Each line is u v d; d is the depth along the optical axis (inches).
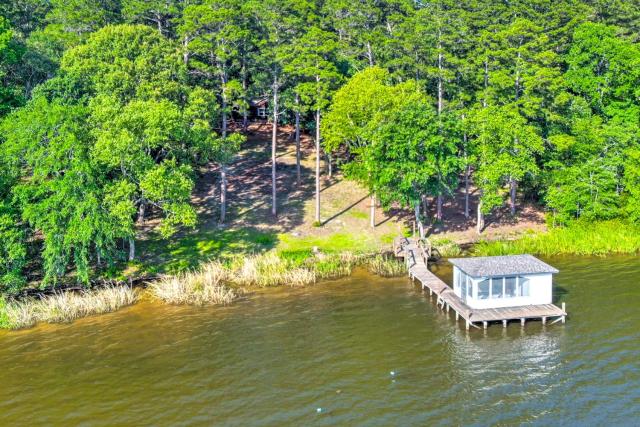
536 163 2549.2
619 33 3211.1
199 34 2549.2
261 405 1214.9
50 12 3070.9
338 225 2401.6
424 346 1462.8
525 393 1226.6
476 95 2482.8
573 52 2881.4
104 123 1860.2
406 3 2928.2
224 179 2347.4
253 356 1439.5
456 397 1219.9
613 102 2805.1
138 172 1886.1
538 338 1485.0
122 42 2255.2
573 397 1205.1
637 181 2305.6
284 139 3186.5
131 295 1809.8
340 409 1188.5
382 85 2311.8
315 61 2332.7
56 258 1781.5
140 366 1402.6
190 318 1688.0
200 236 2266.2
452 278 1940.2
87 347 1513.3
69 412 1210.0
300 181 2731.3
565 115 2549.2
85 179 1817.2
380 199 2342.5
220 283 1946.4
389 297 1811.0
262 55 2309.3
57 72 2209.6
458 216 2527.1
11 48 2149.4
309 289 1908.2
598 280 1886.1
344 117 2255.2
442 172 2170.3
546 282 1624.0
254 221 2391.7
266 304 1785.2
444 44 2610.7
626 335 1476.4
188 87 2263.8
